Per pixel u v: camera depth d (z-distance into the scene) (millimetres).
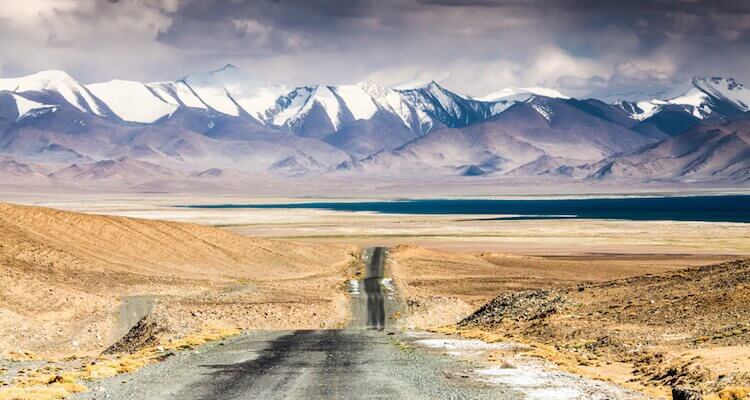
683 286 85062
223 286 139000
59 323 93312
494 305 100500
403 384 45500
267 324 101938
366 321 107938
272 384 45406
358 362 55875
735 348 55906
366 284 145625
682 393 41250
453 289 142500
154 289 126812
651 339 64812
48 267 128875
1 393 40125
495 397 41219
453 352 62312
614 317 78250
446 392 42750
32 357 68688
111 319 99000
